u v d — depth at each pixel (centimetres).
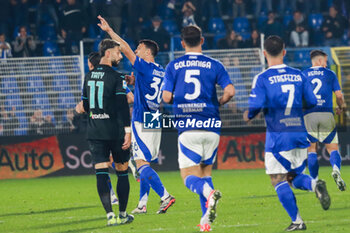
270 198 2923
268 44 1944
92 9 6300
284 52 1969
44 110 4850
